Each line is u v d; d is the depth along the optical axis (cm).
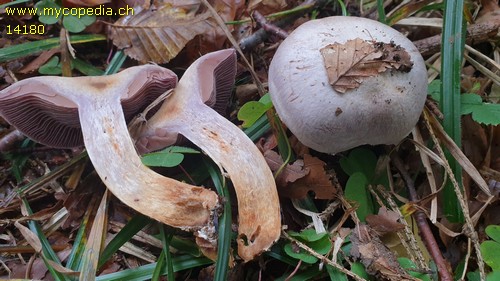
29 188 24
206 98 23
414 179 25
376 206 24
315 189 23
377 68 21
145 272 21
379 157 25
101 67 29
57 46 28
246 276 23
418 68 22
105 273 22
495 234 21
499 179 24
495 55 28
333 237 22
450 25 23
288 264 22
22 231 22
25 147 26
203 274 22
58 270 21
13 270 22
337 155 25
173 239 22
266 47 29
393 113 21
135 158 21
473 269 22
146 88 22
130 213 24
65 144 25
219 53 24
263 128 25
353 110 21
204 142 22
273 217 20
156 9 29
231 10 29
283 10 30
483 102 25
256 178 21
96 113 21
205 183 24
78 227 24
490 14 28
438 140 25
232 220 23
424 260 21
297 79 22
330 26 23
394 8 30
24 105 22
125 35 28
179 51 28
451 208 23
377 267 20
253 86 27
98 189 24
